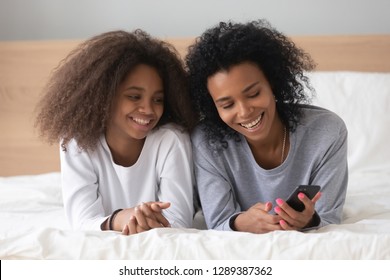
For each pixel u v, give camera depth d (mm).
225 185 1483
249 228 1360
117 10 2605
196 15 2557
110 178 1518
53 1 2643
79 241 1222
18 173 2594
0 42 2582
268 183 1479
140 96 1419
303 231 1338
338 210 1458
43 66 2555
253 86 1354
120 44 1429
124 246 1206
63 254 1211
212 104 1456
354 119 2123
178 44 2455
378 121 2100
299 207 1324
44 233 1243
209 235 1241
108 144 1497
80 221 1459
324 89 2195
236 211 1489
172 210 1475
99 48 1438
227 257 1167
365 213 1573
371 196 1699
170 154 1494
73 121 1449
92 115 1440
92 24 2629
